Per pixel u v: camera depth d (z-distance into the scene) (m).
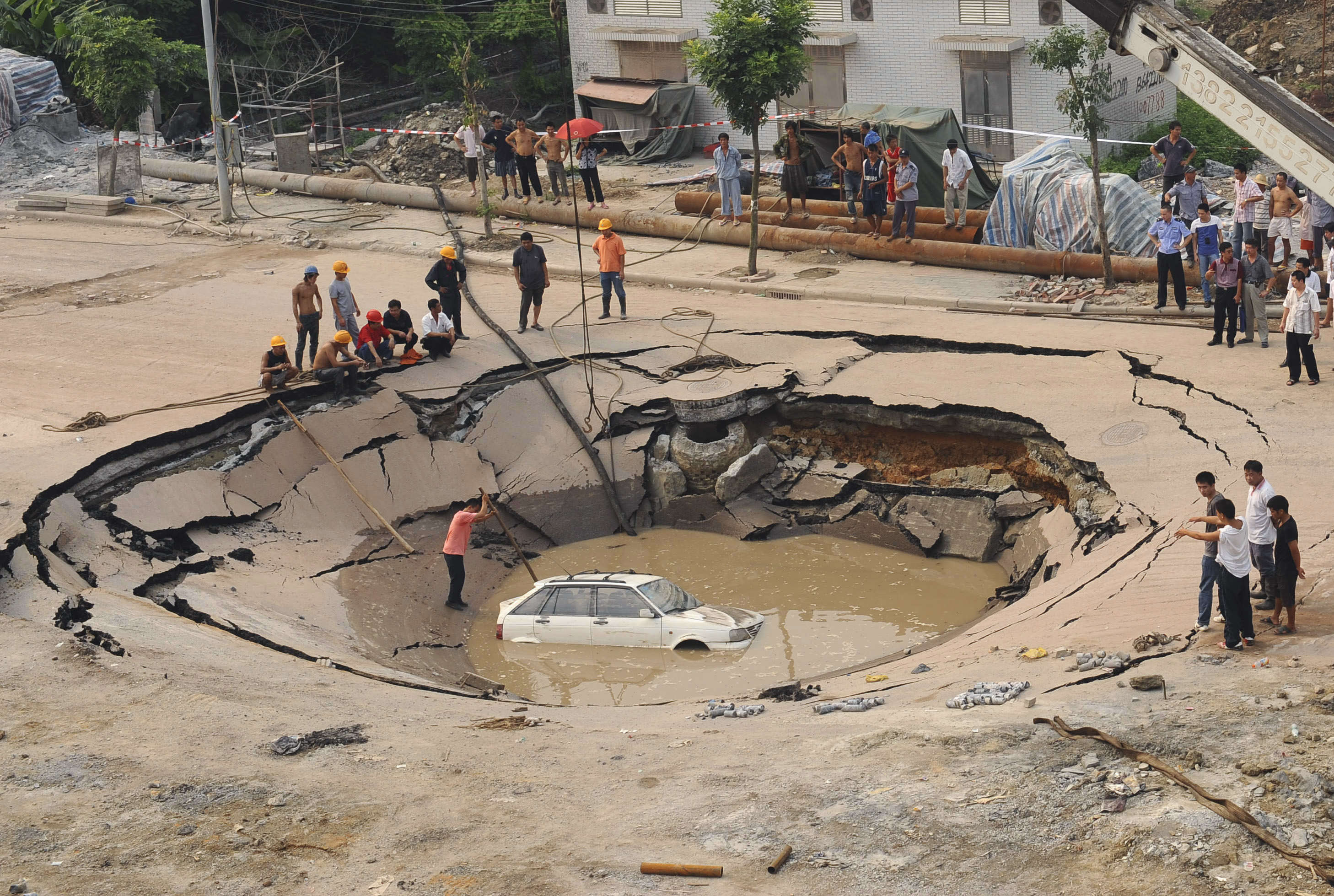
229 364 22.27
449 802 10.21
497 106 49.53
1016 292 24.83
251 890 8.93
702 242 29.97
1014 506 19.11
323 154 40.09
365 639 16.53
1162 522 15.89
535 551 20.39
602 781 10.58
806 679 15.34
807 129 31.77
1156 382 19.75
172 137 41.62
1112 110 33.75
